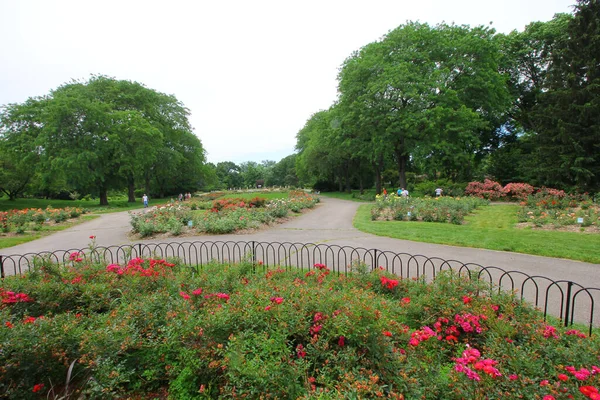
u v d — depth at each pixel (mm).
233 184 86375
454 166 29266
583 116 18094
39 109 29859
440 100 23047
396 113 24312
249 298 3578
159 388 3059
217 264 6449
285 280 4684
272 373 2459
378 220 14375
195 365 2814
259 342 2789
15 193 37281
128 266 5520
